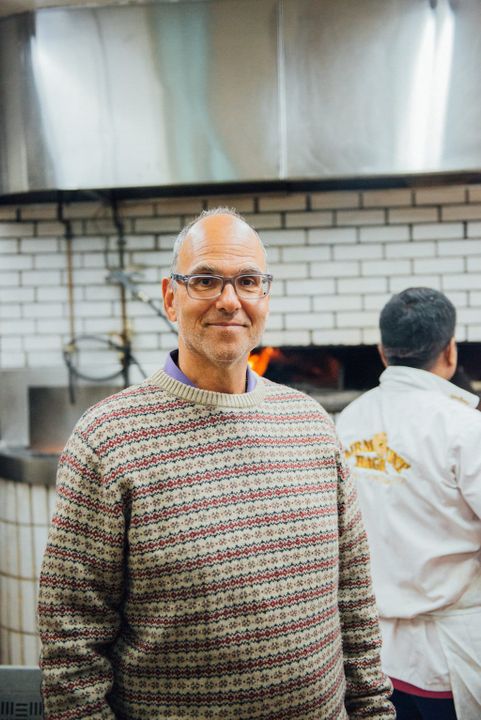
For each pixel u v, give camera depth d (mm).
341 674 1189
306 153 2514
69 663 1047
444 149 2473
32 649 2812
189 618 1035
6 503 2852
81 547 1056
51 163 2602
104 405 1136
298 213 2873
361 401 1798
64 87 2580
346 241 2867
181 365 1199
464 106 2459
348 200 2848
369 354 2982
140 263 2947
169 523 1042
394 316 1698
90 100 2572
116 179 2576
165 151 2553
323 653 1117
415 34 2457
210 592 1033
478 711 1492
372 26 2467
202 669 1045
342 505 1246
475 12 2443
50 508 2762
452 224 2822
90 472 1062
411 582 1549
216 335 1097
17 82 2613
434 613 1532
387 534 1594
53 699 1045
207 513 1058
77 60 2570
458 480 1486
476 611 1517
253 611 1050
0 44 2631
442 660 1513
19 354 3016
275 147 2518
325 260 2879
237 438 1120
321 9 2475
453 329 1691
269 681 1057
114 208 2922
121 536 1054
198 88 2527
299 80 2496
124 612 1112
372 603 1279
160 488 1055
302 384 3012
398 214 2840
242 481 1096
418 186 2777
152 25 2529
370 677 1242
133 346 2977
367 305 2877
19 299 3004
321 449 1204
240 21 2498
